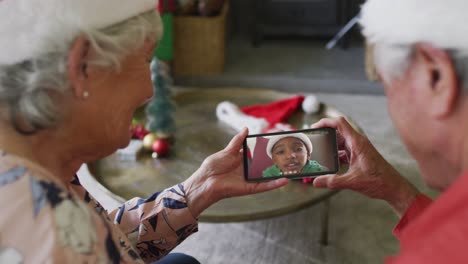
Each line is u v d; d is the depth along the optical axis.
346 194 2.34
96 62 0.78
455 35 0.59
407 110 0.69
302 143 1.12
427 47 0.62
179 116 2.28
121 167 1.89
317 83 3.52
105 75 0.82
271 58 3.84
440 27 0.60
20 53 0.72
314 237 2.09
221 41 3.52
